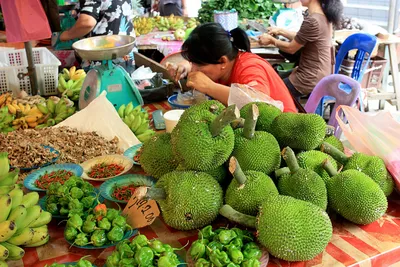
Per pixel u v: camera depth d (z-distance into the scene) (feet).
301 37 12.87
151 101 8.50
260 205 3.74
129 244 3.56
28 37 8.11
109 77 7.48
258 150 4.12
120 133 6.54
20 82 9.24
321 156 4.44
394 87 14.94
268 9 19.16
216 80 7.17
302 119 4.45
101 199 4.64
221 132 3.89
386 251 3.81
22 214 3.76
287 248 3.43
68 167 5.42
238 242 3.54
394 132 4.76
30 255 3.85
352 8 22.38
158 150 4.47
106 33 11.96
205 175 4.01
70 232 3.86
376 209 3.99
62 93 8.89
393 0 18.25
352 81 8.91
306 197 3.90
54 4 13.00
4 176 4.49
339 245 3.90
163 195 3.95
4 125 7.31
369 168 4.44
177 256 3.62
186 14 22.44
